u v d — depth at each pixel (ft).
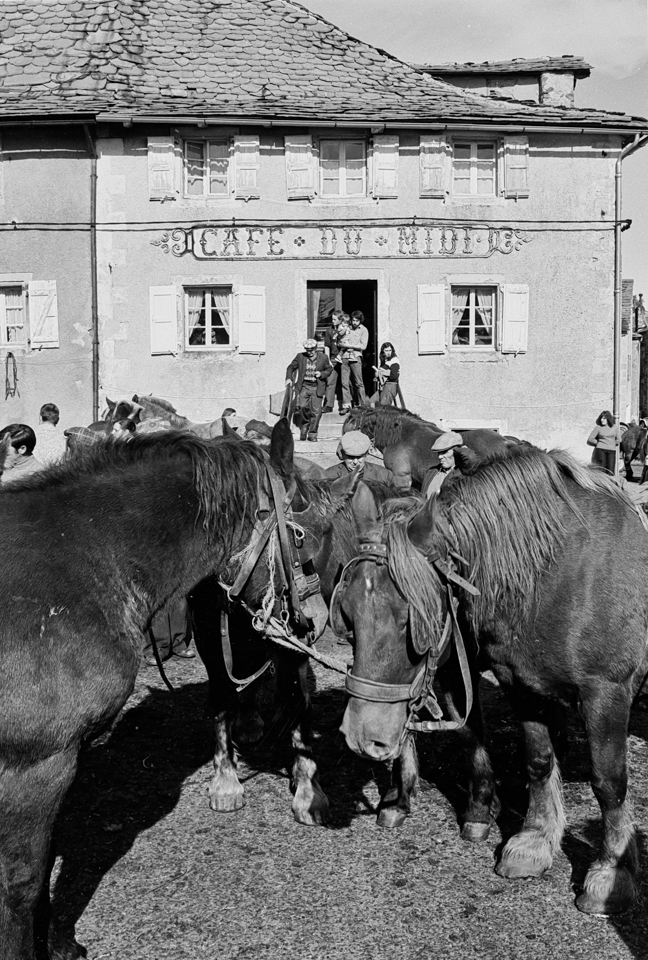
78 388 63.46
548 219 63.57
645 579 12.78
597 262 63.93
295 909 13.37
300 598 13.65
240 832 15.94
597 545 12.78
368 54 69.10
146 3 70.08
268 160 62.44
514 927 12.80
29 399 63.82
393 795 16.17
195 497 11.92
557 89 77.10
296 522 13.99
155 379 63.31
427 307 63.31
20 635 10.34
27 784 10.43
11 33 68.28
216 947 12.45
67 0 70.18
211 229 62.44
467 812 15.66
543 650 12.91
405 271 63.31
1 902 10.45
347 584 12.07
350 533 15.81
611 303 64.23
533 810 14.29
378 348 63.72
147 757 19.71
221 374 63.10
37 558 10.82
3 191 62.85
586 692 12.87
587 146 63.21
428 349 63.46
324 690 24.54
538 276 63.82
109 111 60.08
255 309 62.80
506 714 22.13
